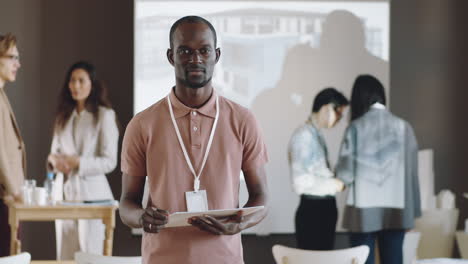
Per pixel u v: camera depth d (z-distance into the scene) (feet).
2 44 17.80
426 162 21.57
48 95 21.08
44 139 21.06
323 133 20.30
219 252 7.61
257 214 7.72
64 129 19.04
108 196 19.12
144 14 20.51
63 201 17.10
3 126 17.17
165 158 7.70
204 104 7.82
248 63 20.66
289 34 20.74
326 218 19.70
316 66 20.71
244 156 8.05
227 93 20.66
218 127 7.82
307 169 20.03
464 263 12.96
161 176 7.70
